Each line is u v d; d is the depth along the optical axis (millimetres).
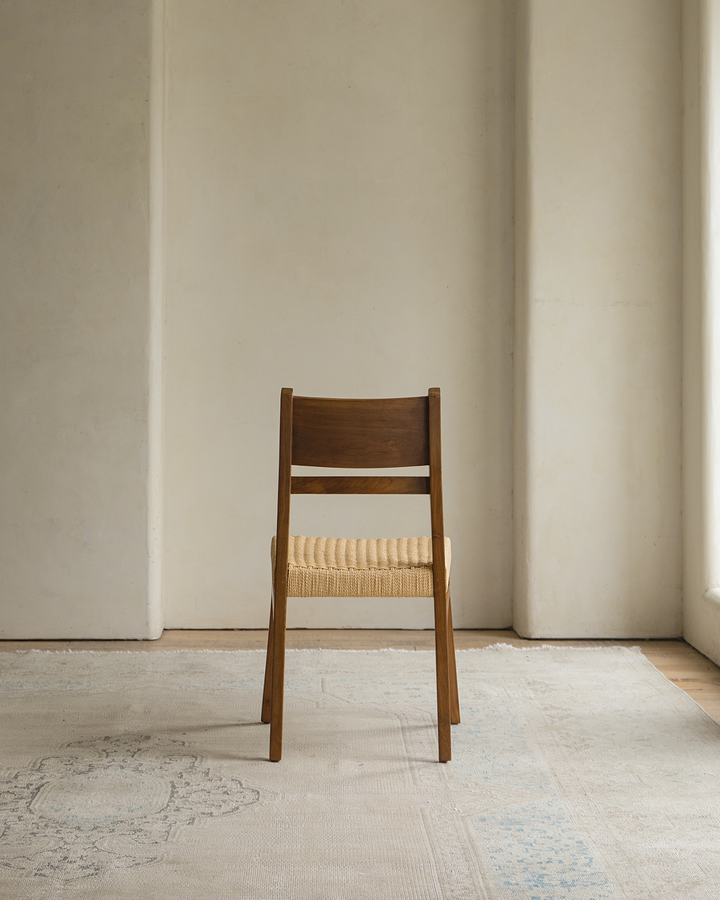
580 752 1899
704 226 2717
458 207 3018
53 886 1347
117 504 2871
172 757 1860
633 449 2912
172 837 1506
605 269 2891
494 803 1649
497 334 3035
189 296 2986
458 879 1375
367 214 3008
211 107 2973
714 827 1557
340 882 1365
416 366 3033
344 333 3023
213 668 2521
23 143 2818
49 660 2605
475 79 3006
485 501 3053
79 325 2842
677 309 2900
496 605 3072
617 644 2857
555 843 1494
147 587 2885
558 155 2871
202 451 3012
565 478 2908
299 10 2980
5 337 2838
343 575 1840
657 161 2879
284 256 3002
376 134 3004
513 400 3033
